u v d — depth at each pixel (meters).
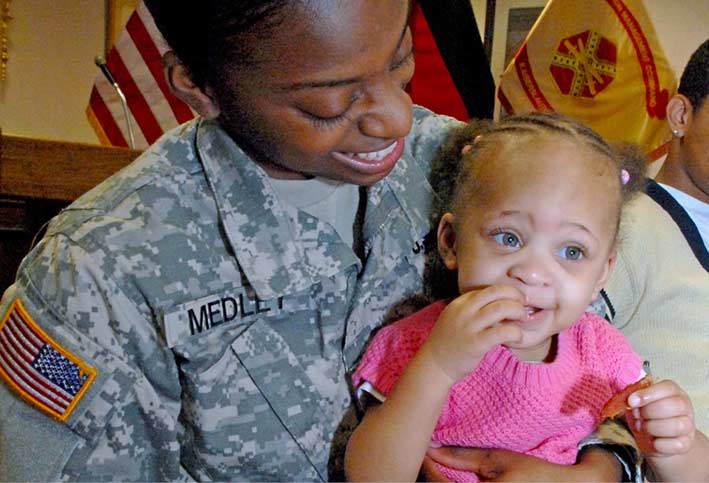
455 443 0.76
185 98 0.67
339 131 0.60
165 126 2.09
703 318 1.15
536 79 1.96
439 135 0.90
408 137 0.90
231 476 0.72
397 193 0.81
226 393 0.70
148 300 0.68
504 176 0.73
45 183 1.03
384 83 0.58
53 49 2.80
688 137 1.25
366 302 0.77
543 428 0.75
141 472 0.69
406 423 0.69
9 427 0.67
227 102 0.62
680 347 1.14
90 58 2.85
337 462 0.75
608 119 1.93
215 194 0.72
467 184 0.77
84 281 0.66
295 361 0.73
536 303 0.71
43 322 0.66
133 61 2.08
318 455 0.73
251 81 0.58
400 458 0.69
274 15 0.53
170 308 0.68
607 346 0.80
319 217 0.77
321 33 0.54
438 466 0.75
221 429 0.70
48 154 1.03
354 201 0.80
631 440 0.77
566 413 0.75
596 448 0.77
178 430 0.72
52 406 0.65
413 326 0.76
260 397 0.71
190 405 0.70
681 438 0.68
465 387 0.76
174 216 0.71
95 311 0.66
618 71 1.90
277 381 0.71
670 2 2.46
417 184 0.84
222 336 0.70
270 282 0.71
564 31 1.93
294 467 0.72
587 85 1.93
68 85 2.84
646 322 1.17
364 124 0.59
